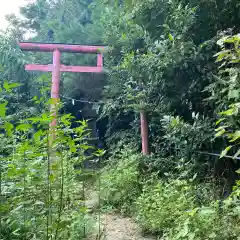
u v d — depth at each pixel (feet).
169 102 14.57
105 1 21.18
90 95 26.96
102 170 15.03
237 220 7.80
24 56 25.99
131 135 20.59
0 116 5.87
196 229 7.23
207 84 12.64
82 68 20.24
